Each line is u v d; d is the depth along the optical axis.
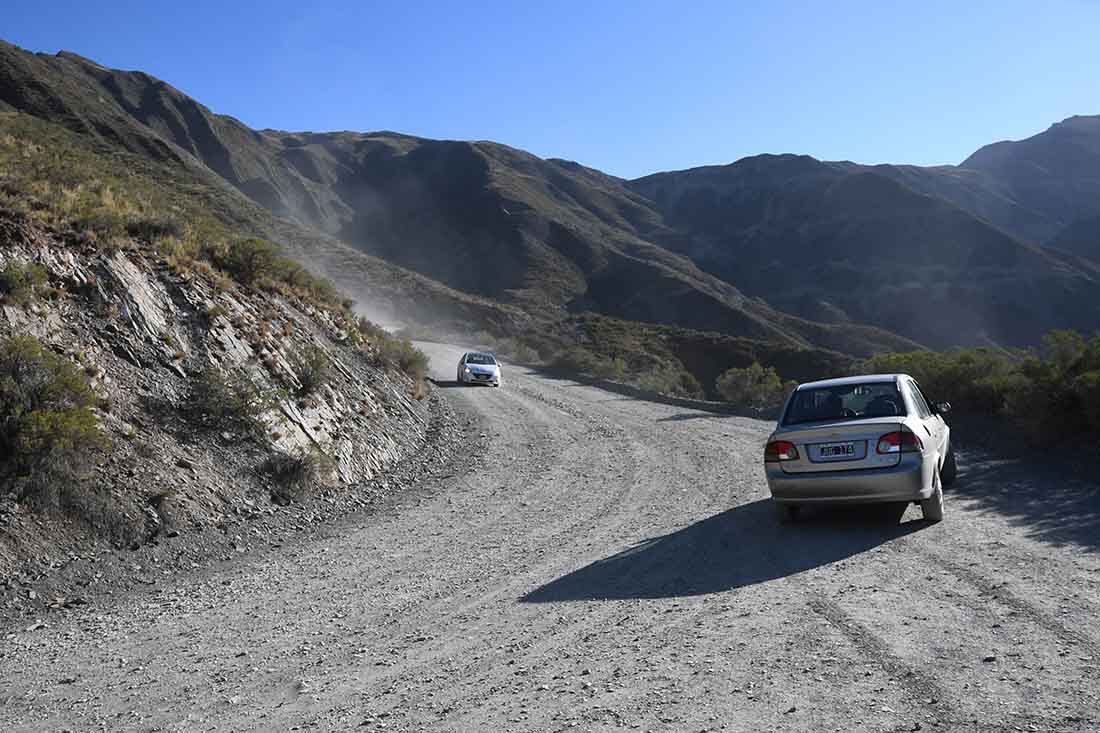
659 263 154.75
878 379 8.82
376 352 23.11
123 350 12.11
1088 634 4.56
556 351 55.16
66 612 6.98
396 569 8.07
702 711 3.87
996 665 4.18
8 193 13.93
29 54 87.19
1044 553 6.52
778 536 8.09
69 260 12.92
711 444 16.92
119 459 9.95
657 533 8.90
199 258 17.02
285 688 4.75
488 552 8.61
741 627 5.21
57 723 4.41
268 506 10.98
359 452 14.75
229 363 13.73
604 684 4.38
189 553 8.88
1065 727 3.40
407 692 4.53
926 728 3.48
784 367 63.59
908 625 4.96
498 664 4.91
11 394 9.03
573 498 11.90
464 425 21.27
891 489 7.59
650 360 60.28
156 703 4.64
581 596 6.45
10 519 8.09
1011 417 14.02
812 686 4.08
